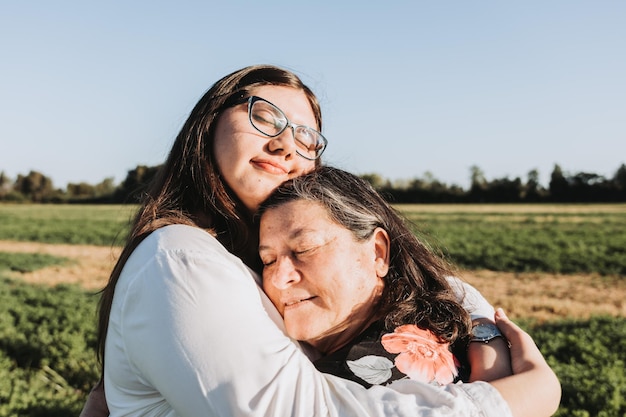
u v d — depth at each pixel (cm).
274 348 158
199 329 154
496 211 6444
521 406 166
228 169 199
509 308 1512
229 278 164
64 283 1920
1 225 4597
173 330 154
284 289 184
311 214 185
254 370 153
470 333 198
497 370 185
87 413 209
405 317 194
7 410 680
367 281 191
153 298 159
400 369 177
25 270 2256
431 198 8875
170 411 166
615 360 896
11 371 873
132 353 163
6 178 10188
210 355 152
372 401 153
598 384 737
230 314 157
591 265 2223
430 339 191
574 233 3628
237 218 206
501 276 2075
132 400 174
